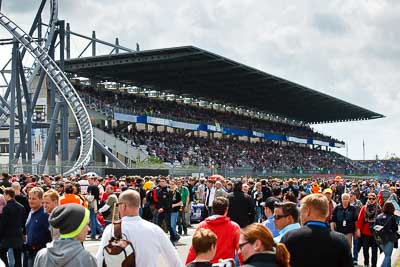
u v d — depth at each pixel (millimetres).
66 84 58312
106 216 21938
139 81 78812
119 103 74375
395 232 15758
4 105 67500
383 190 27562
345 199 15875
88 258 5914
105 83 80375
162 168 49938
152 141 72938
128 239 7582
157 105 81062
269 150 94938
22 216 13312
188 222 30594
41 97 71812
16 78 60719
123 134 70500
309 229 7496
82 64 68250
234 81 78375
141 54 63875
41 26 70250
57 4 64750
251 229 6000
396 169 120938
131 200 7746
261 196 27578
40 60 58594
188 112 84750
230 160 80938
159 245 7746
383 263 15766
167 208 22875
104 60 66750
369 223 16359
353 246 17391
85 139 56125
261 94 88125
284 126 106562
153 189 23156
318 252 7348
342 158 117312
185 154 74312
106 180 29141
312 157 105375
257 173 63125
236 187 15203
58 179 24391
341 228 15891
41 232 11727
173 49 61750
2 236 13102
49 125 65062
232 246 9570
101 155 66750
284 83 79375
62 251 5836
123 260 7207
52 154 60781
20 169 39406
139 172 46219
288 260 5902
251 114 103625
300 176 74812
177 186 26219
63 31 61094
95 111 68688
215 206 9711
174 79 77125
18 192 15445
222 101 95062
